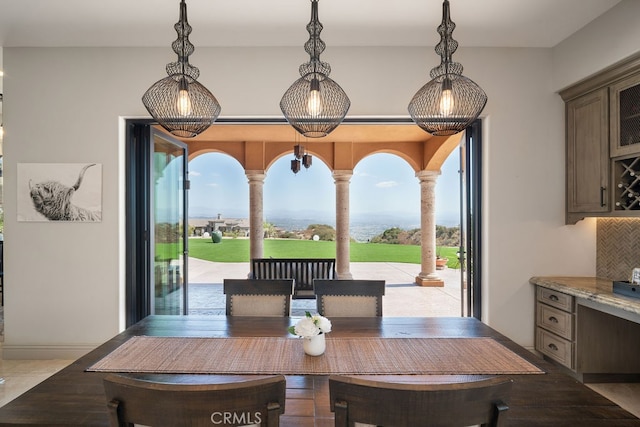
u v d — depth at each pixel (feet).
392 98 11.27
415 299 19.72
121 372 4.80
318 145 23.38
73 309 11.07
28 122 11.09
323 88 5.94
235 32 10.37
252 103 11.22
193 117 6.05
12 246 11.07
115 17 9.52
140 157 11.61
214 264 33.78
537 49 11.30
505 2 8.89
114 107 11.15
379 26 10.06
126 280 11.39
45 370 10.32
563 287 9.86
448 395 2.75
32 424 3.70
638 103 8.83
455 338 6.17
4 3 8.84
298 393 4.22
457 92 5.88
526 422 3.73
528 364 5.08
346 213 23.25
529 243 11.25
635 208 9.24
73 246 11.09
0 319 15.24
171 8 9.14
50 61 11.11
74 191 11.09
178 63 6.09
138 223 11.59
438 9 9.20
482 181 11.51
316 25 5.79
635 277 8.79
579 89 10.46
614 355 9.67
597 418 3.81
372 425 3.02
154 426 2.85
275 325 6.95
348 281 8.05
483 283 11.43
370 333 6.45
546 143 11.27
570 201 11.02
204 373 4.74
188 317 7.54
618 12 8.96
